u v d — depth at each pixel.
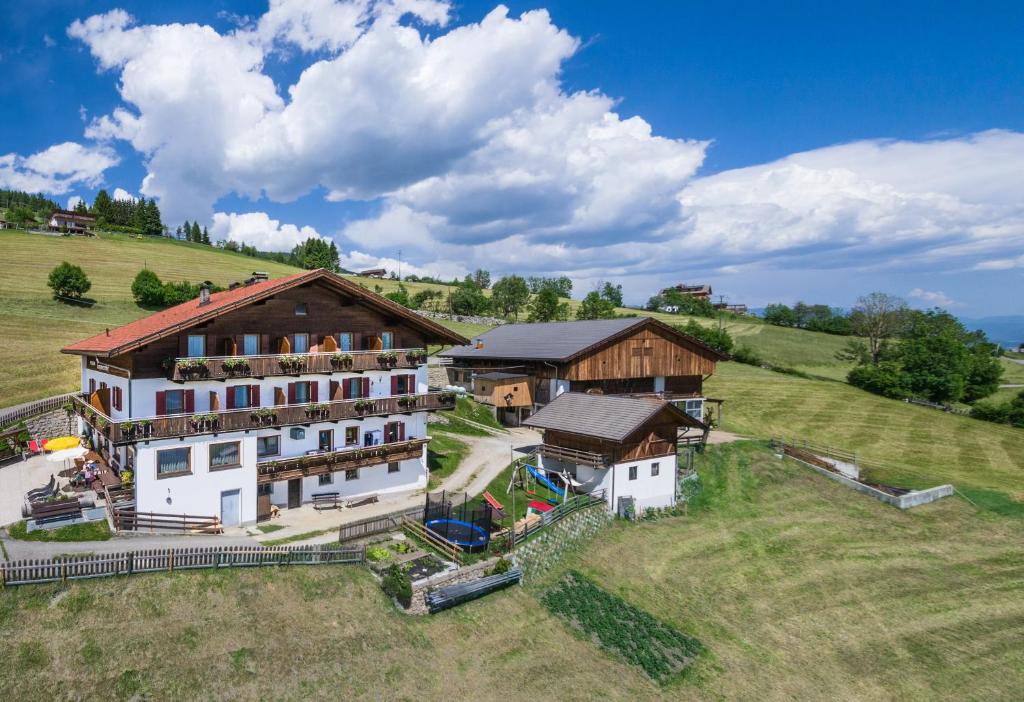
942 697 23.45
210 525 27.61
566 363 47.25
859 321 103.81
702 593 29.42
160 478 26.56
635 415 35.84
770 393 71.81
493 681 21.12
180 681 17.94
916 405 72.56
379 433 34.88
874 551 34.81
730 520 37.41
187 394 28.20
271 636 20.45
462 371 58.78
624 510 35.28
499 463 40.97
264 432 30.28
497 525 31.47
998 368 81.50
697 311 158.12
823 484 43.38
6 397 40.62
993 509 41.00
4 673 16.67
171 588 21.00
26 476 30.91
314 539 27.53
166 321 30.41
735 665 24.47
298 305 31.75
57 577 19.62
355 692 19.31
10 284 77.31
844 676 24.41
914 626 27.94
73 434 38.47
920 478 46.16
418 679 20.48
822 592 30.36
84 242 119.19
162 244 138.75
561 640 24.09
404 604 23.47
